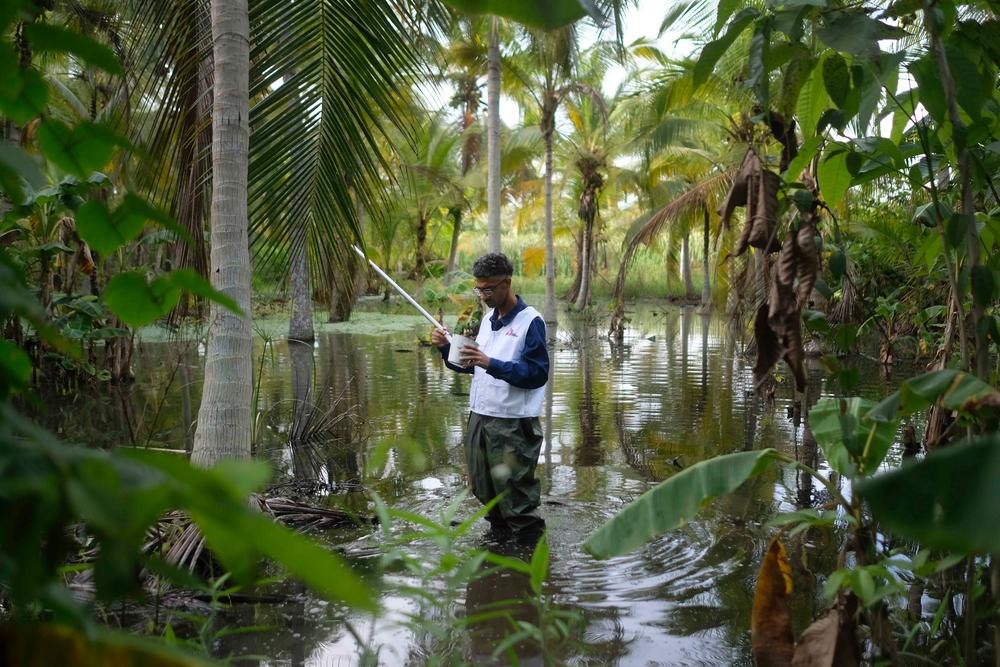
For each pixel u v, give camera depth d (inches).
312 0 171.0
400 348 533.6
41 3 241.6
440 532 77.8
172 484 16.3
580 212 967.6
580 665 99.7
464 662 99.0
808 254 85.0
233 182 140.2
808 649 76.8
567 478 199.5
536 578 72.4
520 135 890.7
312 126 180.9
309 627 110.1
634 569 135.1
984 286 74.0
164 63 175.8
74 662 18.4
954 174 114.2
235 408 138.5
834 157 95.6
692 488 77.6
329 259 198.4
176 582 19.7
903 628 108.1
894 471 29.4
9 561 19.1
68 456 16.7
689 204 524.4
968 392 59.5
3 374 23.1
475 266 157.2
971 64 76.8
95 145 28.3
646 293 1387.8
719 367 432.8
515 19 29.3
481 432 154.8
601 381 380.2
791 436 246.2
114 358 356.5
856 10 78.7
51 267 287.7
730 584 128.4
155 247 332.2
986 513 27.0
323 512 163.2
